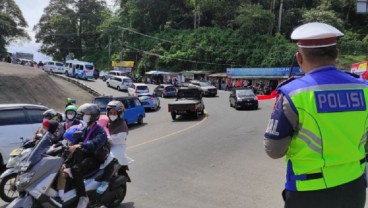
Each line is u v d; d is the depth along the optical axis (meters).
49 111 8.61
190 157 11.87
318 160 2.56
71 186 5.85
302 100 2.56
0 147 10.69
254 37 81.44
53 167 5.52
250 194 7.56
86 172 6.15
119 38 100.94
